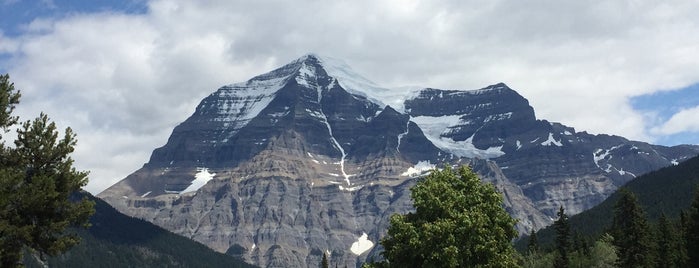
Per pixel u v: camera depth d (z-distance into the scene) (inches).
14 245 2372.0
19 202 2384.4
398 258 2508.6
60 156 2586.1
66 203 2536.9
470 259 2440.9
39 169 2546.8
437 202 2476.6
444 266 2369.6
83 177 2596.0
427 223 2420.0
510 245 2534.5
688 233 4087.1
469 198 2532.0
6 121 2532.0
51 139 2564.0
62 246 2486.5
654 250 5211.6
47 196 2420.0
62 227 2475.4
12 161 2501.2
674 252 5044.3
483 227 2474.2
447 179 2603.3
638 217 5442.9
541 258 6747.1
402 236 2461.9
